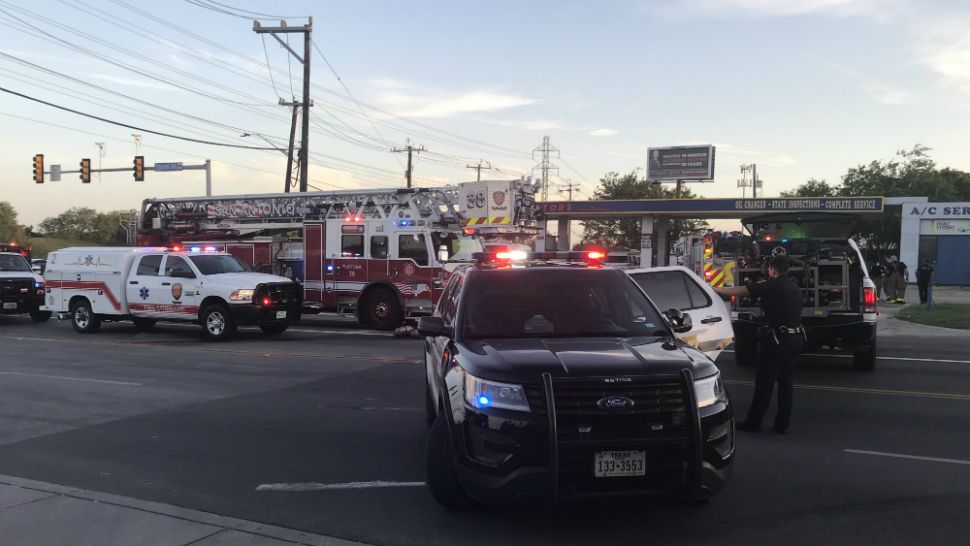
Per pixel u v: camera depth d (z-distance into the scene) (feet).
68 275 57.31
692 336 26.40
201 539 14.67
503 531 15.17
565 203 117.29
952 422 24.82
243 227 64.39
